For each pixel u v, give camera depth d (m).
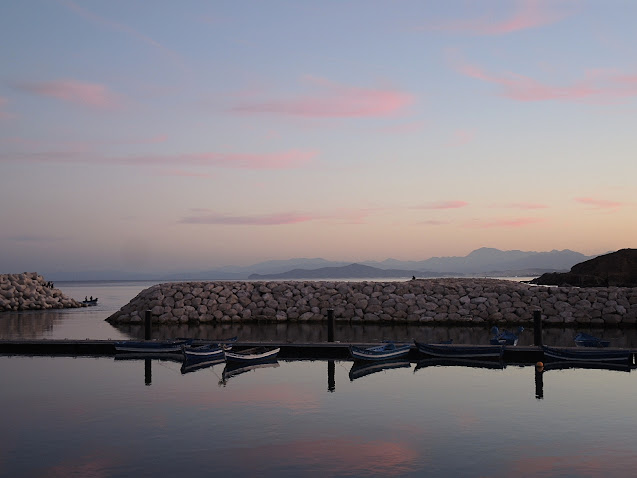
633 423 19.25
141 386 24.64
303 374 27.28
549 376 26.69
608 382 25.30
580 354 29.94
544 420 19.59
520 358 30.86
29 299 72.75
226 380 25.84
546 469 15.52
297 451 16.81
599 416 20.02
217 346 31.30
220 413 20.47
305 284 53.62
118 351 33.41
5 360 31.31
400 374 27.23
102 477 15.12
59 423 19.38
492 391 23.62
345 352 32.34
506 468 15.59
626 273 84.31
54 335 42.97
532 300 48.16
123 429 18.75
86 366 29.36
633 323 45.31
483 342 37.12
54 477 15.13
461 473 15.27
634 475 15.14
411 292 51.06
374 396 22.84
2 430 18.70
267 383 25.22
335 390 23.88
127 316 51.84
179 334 42.66
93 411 20.75
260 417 20.00
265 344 32.78
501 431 18.48
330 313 34.25
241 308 50.72
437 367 29.11
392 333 42.22
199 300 51.44
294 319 49.50
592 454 16.53
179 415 20.25
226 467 15.70
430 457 16.34
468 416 20.11
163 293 52.62
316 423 19.36
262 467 15.68
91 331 45.62
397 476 15.09
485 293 49.47
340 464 15.87
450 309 48.09
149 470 15.54
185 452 16.77
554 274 88.44
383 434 18.25
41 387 24.45
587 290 49.25
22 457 16.45
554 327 45.50
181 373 27.48
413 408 21.11
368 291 51.28
